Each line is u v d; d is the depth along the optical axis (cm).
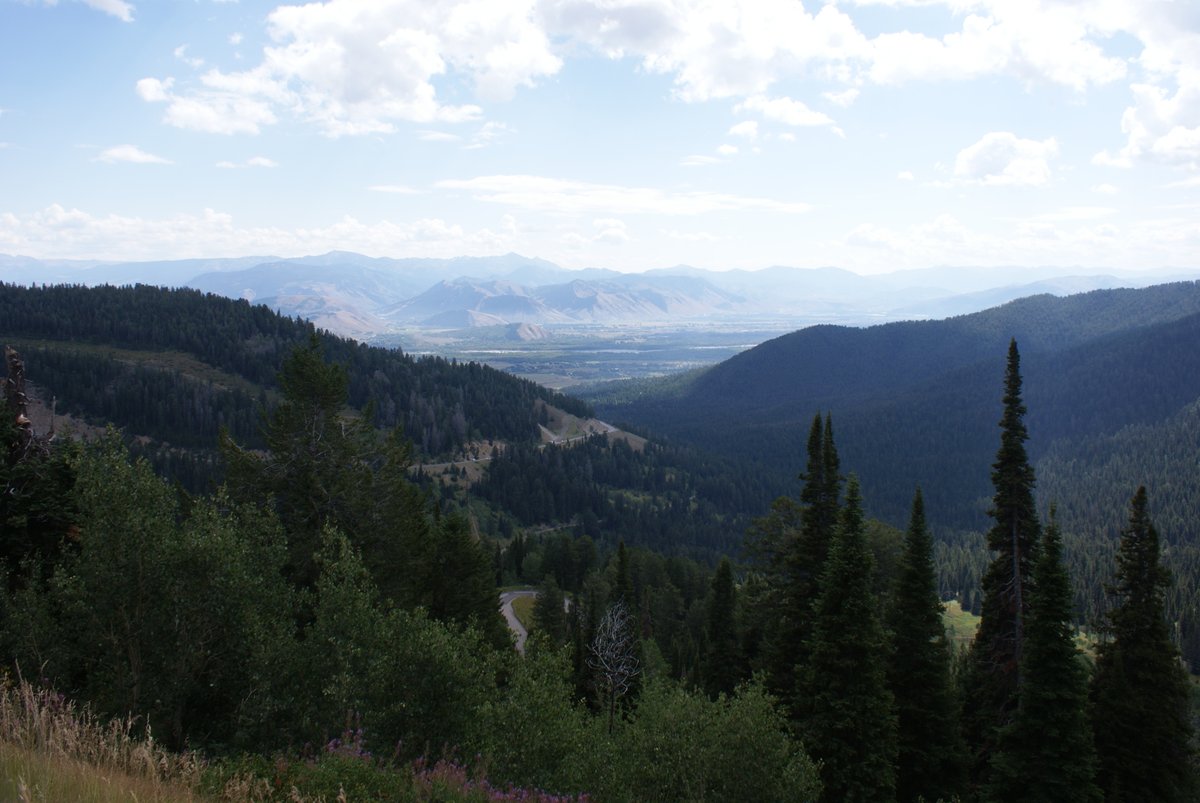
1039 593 2659
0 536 2444
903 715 2988
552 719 1862
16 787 922
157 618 1744
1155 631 2880
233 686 1828
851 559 2744
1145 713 2817
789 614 3438
